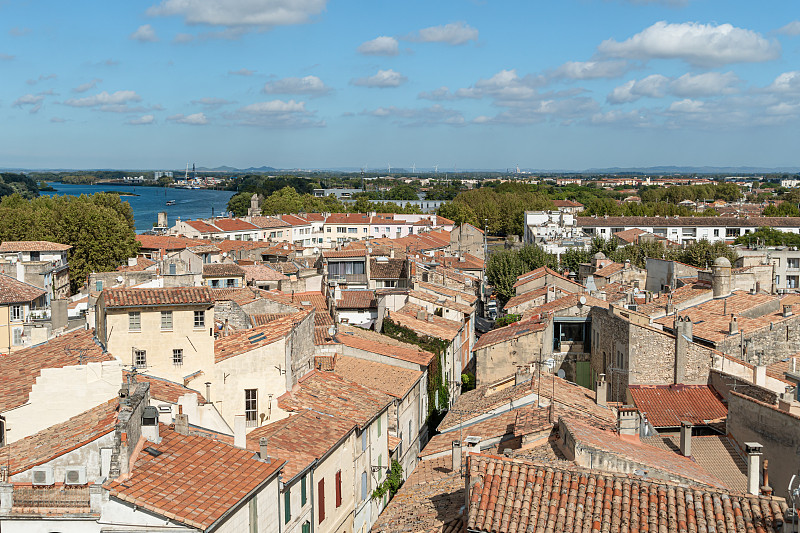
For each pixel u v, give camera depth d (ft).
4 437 128.77
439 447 163.94
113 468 105.09
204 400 150.20
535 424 143.64
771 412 143.95
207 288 168.86
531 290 400.26
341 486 156.56
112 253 546.26
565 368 265.13
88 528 102.73
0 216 593.42
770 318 226.99
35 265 422.82
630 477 98.58
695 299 256.11
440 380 251.19
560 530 90.84
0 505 102.42
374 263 403.95
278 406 163.22
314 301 306.14
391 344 242.37
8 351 273.33
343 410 168.86
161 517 102.22
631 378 199.72
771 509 91.45
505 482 97.71
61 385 129.18
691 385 194.18
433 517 117.19
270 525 120.98
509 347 249.75
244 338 173.27
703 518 90.99
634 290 318.86
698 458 152.66
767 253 474.90
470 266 550.77
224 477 114.32
